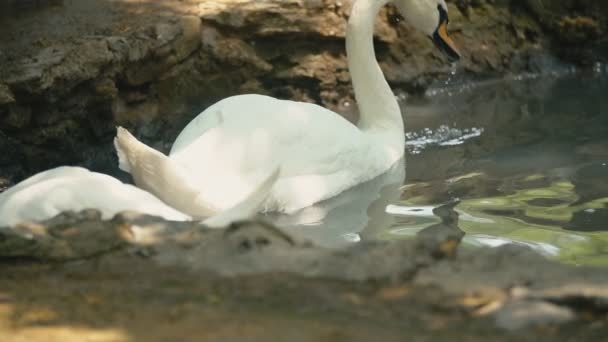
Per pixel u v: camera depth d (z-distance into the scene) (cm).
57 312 669
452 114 1612
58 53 1358
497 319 632
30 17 1540
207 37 1592
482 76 1869
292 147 1151
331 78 1703
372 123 1390
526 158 1336
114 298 688
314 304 662
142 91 1502
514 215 1110
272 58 1662
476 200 1167
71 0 1625
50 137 1342
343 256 739
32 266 765
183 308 663
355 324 630
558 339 609
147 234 805
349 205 1159
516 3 1959
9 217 869
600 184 1208
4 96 1264
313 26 1669
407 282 692
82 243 790
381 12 1788
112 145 1417
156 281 715
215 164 1083
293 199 1141
